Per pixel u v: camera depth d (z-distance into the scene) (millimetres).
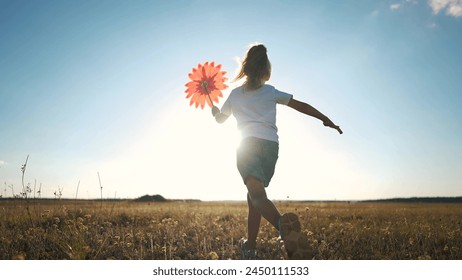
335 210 9805
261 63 3219
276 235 4879
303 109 3094
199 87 3744
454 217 7367
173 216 7324
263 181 2947
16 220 5148
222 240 4613
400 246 4230
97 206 7273
